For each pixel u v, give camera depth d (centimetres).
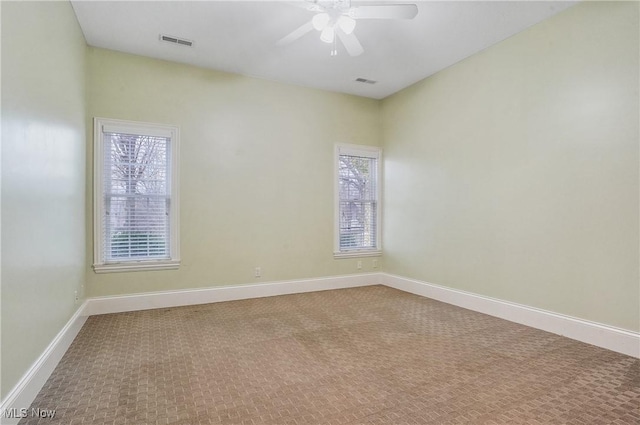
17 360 174
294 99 474
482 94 377
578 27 291
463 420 179
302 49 374
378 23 323
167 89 397
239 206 436
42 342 212
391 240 517
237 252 434
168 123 397
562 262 304
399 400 199
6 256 161
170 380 221
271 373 232
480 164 379
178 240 399
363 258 524
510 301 348
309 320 349
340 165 512
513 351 269
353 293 470
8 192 163
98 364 244
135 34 341
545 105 316
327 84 475
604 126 274
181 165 403
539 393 206
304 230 479
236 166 434
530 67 329
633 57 257
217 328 323
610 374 230
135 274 380
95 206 360
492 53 365
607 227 273
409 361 252
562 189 303
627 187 261
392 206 515
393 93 512
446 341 291
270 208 456
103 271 365
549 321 312
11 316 167
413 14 247
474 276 387
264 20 318
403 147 494
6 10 162
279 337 301
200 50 375
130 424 174
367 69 427
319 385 216
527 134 332
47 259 221
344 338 299
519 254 340
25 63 185
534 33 325
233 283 432
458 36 347
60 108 254
